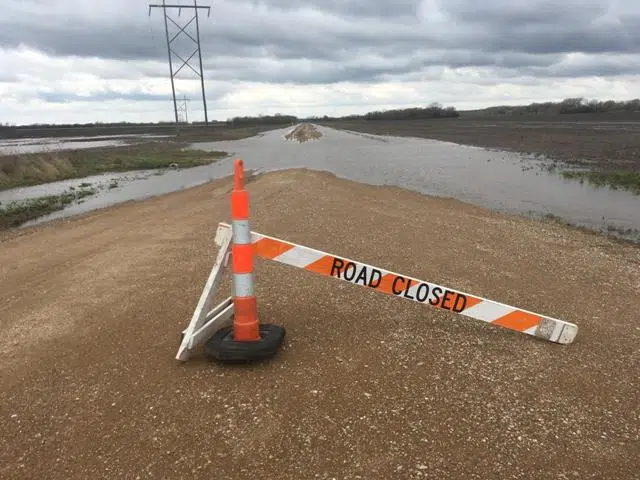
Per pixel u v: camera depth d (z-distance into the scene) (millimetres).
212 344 4238
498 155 32938
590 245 9688
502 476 3094
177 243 8617
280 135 73875
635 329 5391
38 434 3480
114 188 20844
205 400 3797
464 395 3926
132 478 3066
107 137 77312
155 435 3434
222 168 27953
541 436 3473
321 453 3260
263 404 3748
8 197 18703
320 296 5949
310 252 4535
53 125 180750
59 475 3104
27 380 4156
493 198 16562
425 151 37844
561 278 7188
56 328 5152
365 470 3117
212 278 4492
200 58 84312
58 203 16938
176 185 21078
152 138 69938
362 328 5094
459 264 7570
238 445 3330
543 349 4758
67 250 8812
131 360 4422
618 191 17812
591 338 5090
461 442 3383
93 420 3605
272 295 5969
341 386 3994
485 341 4887
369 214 11031
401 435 3434
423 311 5590
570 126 65688
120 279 6684
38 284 6723
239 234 4098
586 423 3641
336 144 48375
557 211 14352
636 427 3617
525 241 9570
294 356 4453
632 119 82375
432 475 3086
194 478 3059
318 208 11320
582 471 3160
